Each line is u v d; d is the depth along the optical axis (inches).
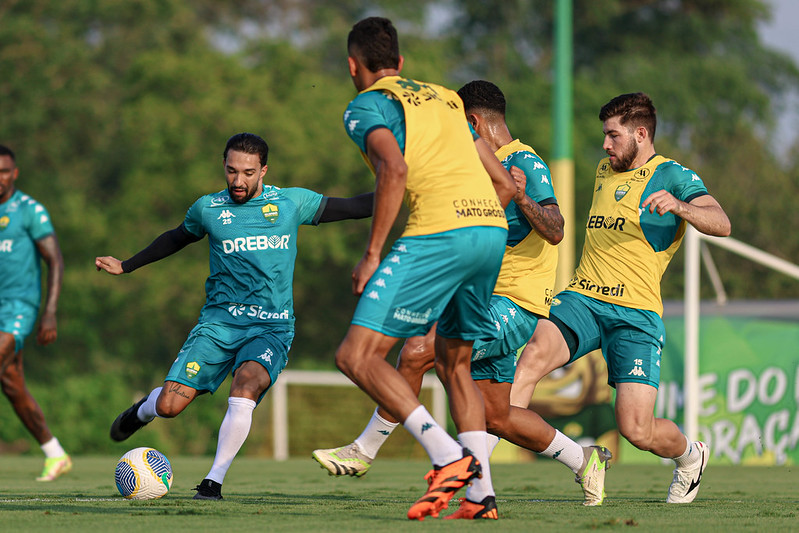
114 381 3312.0
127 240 3794.3
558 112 2669.8
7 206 1285.7
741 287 4623.5
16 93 4195.4
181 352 924.6
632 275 913.5
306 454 3031.5
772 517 741.3
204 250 3878.0
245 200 921.5
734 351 2192.4
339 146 3939.5
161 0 4512.8
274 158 3816.4
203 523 650.2
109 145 4320.9
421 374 879.1
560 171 2659.9
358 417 3073.3
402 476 1453.0
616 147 932.0
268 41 4259.4
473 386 689.0
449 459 627.2
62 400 3206.2
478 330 681.0
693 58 5585.6
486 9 5620.1
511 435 839.1
